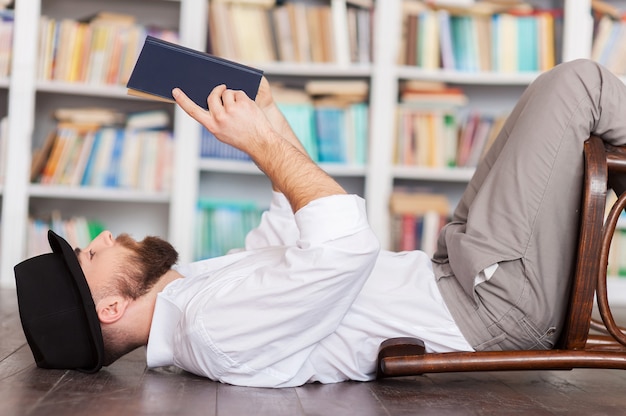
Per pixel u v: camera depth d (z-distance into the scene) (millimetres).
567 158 1524
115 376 1558
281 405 1345
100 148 3873
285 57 3930
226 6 3898
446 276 1617
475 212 1579
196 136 3885
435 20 3963
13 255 3812
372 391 1515
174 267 1646
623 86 1557
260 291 1405
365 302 1556
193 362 1510
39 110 4133
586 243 1495
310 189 1415
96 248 1559
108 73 3895
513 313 1549
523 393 1563
